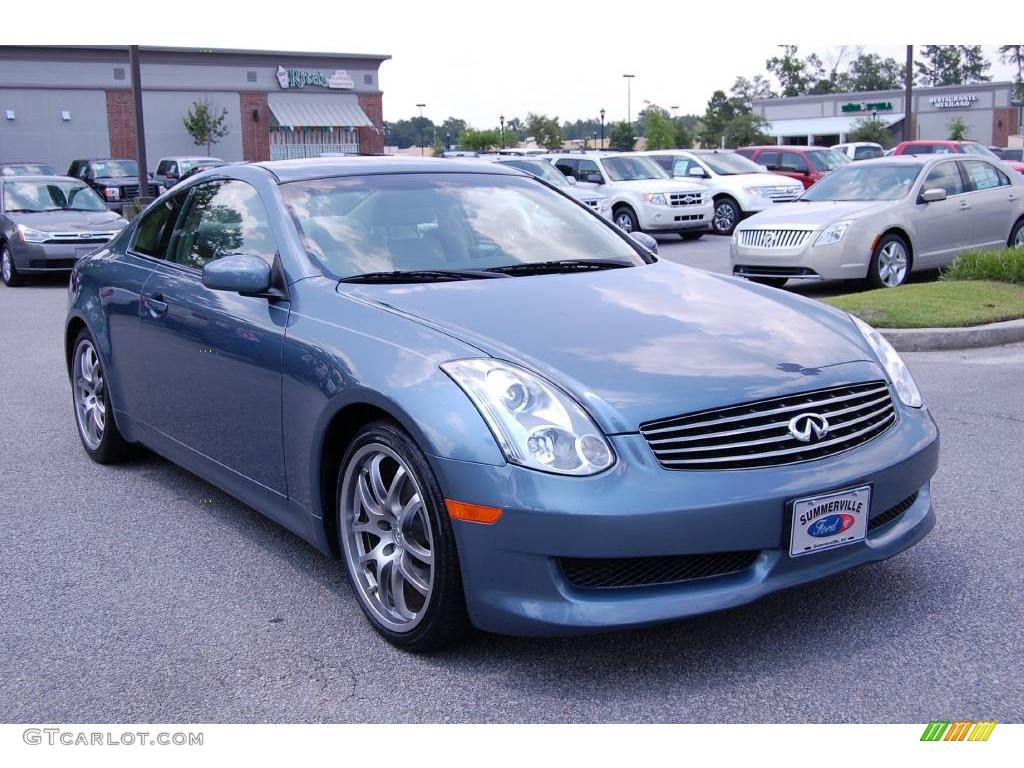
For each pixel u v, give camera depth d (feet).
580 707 9.38
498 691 9.70
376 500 10.75
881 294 31.32
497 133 195.93
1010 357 25.23
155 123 139.74
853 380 10.65
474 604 9.59
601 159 66.54
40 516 15.06
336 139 150.82
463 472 9.39
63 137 135.54
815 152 78.33
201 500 15.75
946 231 37.93
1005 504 14.51
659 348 10.46
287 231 12.89
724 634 10.72
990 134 201.67
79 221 47.62
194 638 10.98
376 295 11.68
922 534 11.02
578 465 9.16
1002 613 11.03
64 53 133.69
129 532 14.33
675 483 9.21
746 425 9.77
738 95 310.86
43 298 42.75
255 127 144.77
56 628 11.28
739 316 11.67
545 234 14.29
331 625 11.24
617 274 13.17
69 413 21.57
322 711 9.44
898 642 10.43
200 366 13.67
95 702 9.70
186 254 14.96
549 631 9.26
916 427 11.06
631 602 9.31
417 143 293.84
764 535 9.43
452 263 12.98
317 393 11.14
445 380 9.82
